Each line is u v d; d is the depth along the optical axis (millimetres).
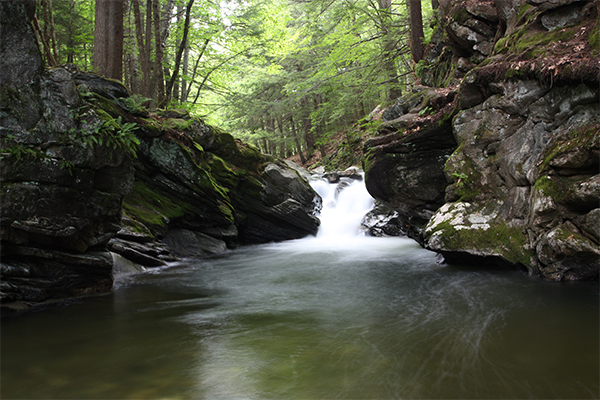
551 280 5836
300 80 17156
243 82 21531
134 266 7996
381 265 8234
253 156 12750
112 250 7781
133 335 4230
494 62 7000
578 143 5586
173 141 9789
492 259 6727
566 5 6473
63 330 4398
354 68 15031
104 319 4805
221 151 12000
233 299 5824
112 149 5633
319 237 13664
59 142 5105
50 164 5031
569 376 3092
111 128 5523
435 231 7191
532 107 6414
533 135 6406
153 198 9586
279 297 5918
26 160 4867
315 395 2900
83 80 8820
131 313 5062
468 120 7414
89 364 3486
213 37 16328
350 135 21156
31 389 3031
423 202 9008
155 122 9812
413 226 9703
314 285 6707
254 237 12578
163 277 7500
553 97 6109
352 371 3285
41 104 4980
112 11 10258
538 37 6688
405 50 14773
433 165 8586
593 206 5398
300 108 22766
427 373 3223
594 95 5582
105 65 10281
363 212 14828
